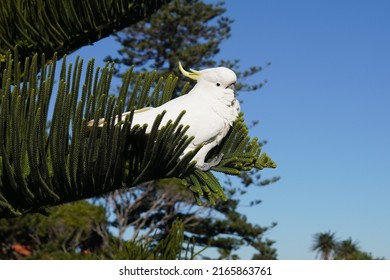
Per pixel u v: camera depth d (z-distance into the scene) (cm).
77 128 242
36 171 242
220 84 255
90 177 250
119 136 242
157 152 245
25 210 261
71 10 375
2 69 353
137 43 1838
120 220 1720
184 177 256
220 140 258
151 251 345
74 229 1586
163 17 1802
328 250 2056
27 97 243
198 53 1805
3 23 360
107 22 402
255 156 258
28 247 1722
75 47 395
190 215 1833
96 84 260
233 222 1869
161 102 290
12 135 238
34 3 364
